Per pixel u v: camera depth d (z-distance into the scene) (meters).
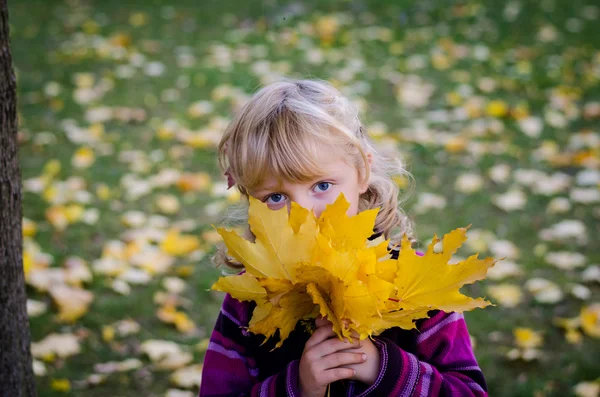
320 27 6.62
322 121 1.58
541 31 6.61
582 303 3.09
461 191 3.96
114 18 7.01
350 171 1.62
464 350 1.69
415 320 1.69
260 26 6.74
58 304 2.99
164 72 5.67
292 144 1.56
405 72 5.66
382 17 7.01
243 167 1.61
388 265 1.38
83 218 3.66
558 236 3.56
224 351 1.74
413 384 1.53
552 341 2.87
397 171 1.97
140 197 3.93
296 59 5.90
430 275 1.36
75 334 2.87
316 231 1.34
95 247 3.46
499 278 3.23
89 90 5.22
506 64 5.84
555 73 5.60
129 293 3.15
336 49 6.15
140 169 4.17
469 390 1.59
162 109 5.02
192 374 2.64
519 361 2.74
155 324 2.97
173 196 3.95
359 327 1.31
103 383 2.63
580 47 6.21
